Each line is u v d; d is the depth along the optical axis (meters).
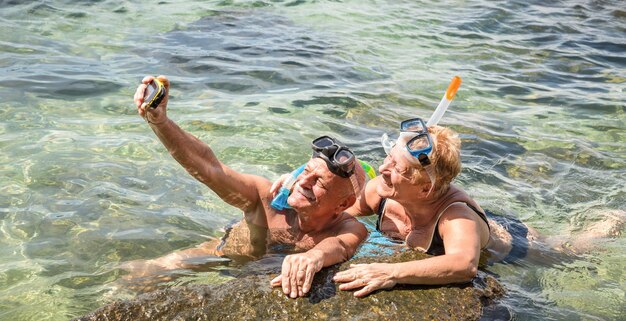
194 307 3.72
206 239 4.79
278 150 6.25
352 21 10.62
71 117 6.58
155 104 3.99
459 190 4.55
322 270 4.07
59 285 4.14
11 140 5.99
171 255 4.50
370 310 3.78
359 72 8.55
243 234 4.74
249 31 9.71
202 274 4.28
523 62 9.51
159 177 5.62
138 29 9.33
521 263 4.68
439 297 3.95
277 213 4.74
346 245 4.34
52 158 5.74
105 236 4.73
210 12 10.38
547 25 11.28
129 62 8.12
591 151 6.81
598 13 12.17
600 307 4.26
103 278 4.24
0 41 8.37
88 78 7.52
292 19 10.45
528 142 6.93
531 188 5.97
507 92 8.36
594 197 5.89
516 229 5.13
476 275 4.26
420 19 11.05
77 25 9.20
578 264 4.77
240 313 3.71
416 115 7.34
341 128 6.86
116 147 6.05
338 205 4.43
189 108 6.99
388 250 4.50
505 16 11.60
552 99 8.21
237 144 6.29
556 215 5.55
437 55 9.51
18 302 3.97
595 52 10.12
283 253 4.54
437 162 4.21
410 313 3.79
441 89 8.24
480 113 7.64
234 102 7.24
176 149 4.26
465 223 4.29
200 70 8.08
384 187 4.47
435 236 4.41
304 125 6.82
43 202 5.09
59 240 4.64
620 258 4.91
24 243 4.59
